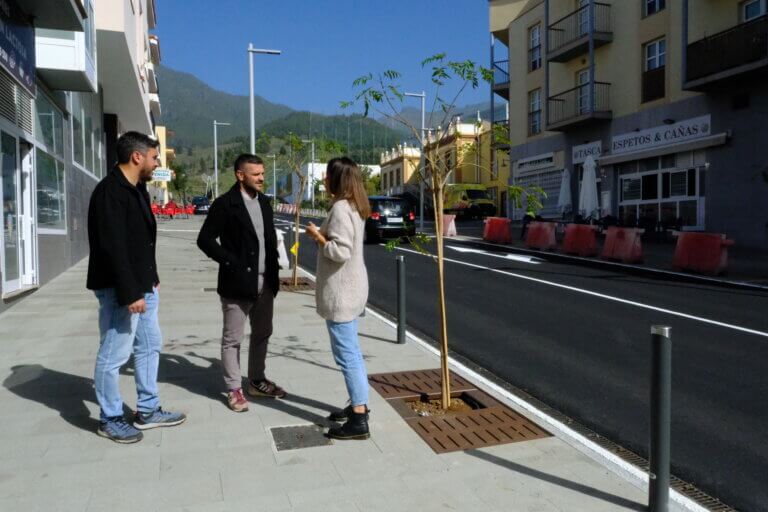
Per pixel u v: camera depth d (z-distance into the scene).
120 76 17.92
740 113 17.06
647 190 20.80
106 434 3.97
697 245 12.87
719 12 17.81
